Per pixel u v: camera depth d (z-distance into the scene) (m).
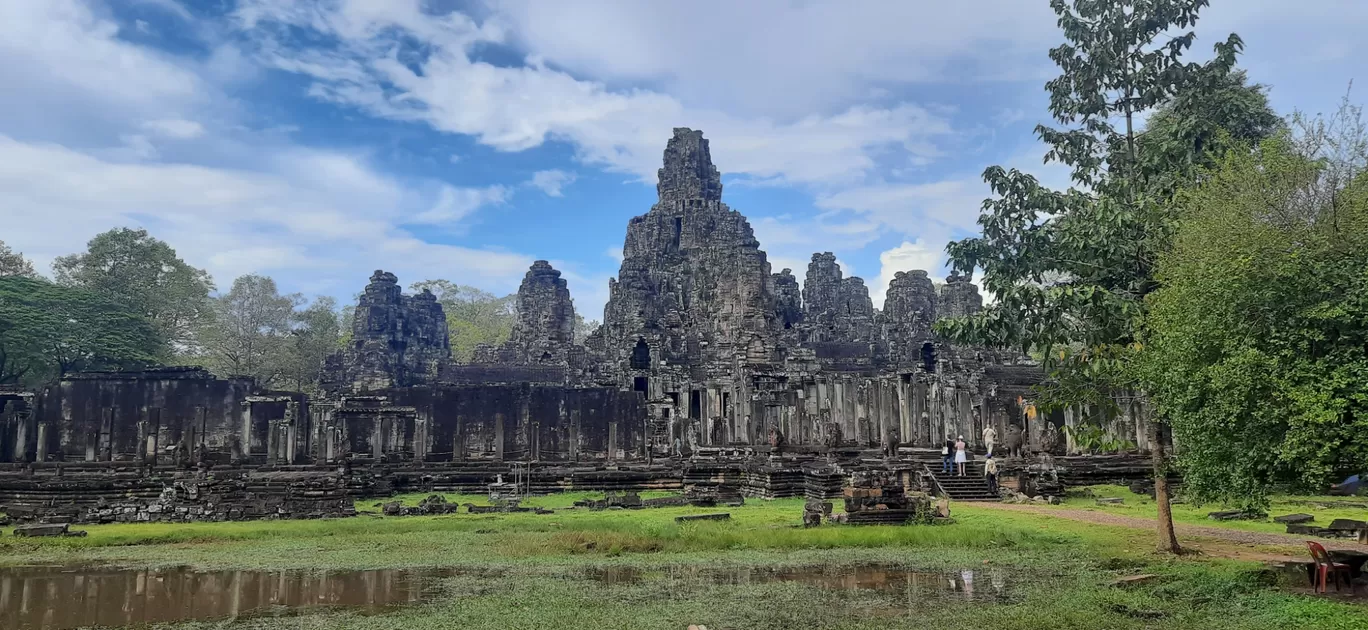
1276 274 15.29
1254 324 15.65
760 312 68.19
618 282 84.69
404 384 78.88
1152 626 13.82
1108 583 17.34
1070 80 22.94
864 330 89.31
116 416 55.47
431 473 46.53
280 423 49.91
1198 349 16.08
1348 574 16.14
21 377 71.81
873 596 17.02
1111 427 44.91
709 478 45.09
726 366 66.44
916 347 72.62
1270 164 16.75
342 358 76.88
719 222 90.00
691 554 22.91
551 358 77.06
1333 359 14.73
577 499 41.00
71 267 76.19
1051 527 26.75
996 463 40.84
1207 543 23.12
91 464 46.38
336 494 35.44
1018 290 20.70
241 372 88.38
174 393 56.03
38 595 18.31
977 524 27.55
